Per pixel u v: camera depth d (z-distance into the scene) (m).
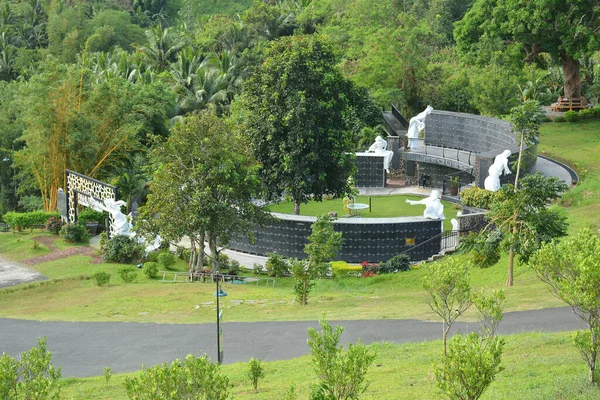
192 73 85.56
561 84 82.94
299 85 49.69
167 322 33.44
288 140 49.50
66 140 62.69
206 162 42.78
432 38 101.44
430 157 62.66
